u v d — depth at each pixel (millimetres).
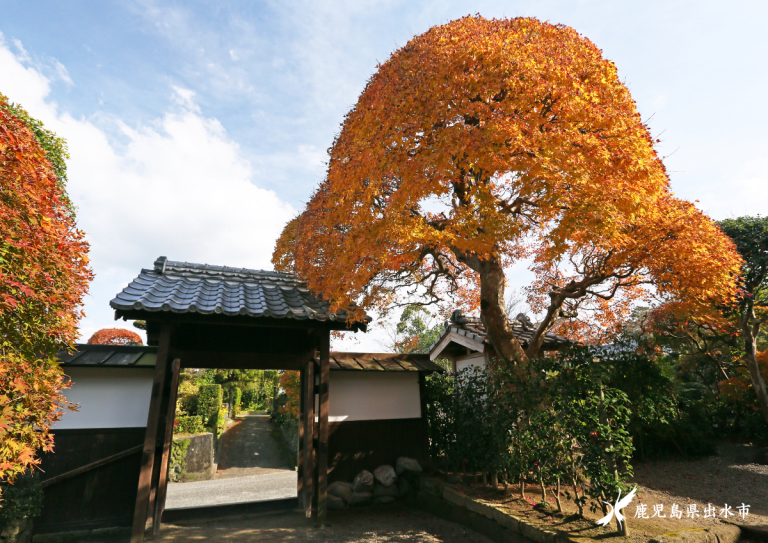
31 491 4703
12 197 2926
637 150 5535
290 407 13039
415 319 19828
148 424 5055
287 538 5129
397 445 7043
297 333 6703
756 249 9492
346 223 6312
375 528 5492
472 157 4930
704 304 7000
